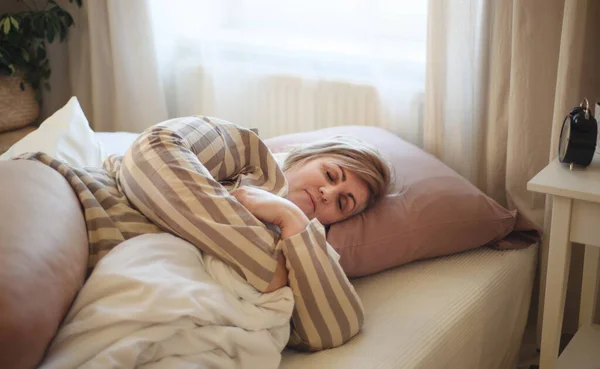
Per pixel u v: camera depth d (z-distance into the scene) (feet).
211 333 2.99
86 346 2.69
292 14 6.59
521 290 4.84
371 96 6.16
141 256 3.11
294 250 3.44
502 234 4.78
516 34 4.94
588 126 3.93
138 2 6.90
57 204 2.99
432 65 5.44
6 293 2.31
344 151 4.50
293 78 6.53
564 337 5.41
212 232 3.32
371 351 3.58
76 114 4.79
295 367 3.44
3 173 2.96
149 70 7.10
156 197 3.40
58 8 7.22
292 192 4.36
